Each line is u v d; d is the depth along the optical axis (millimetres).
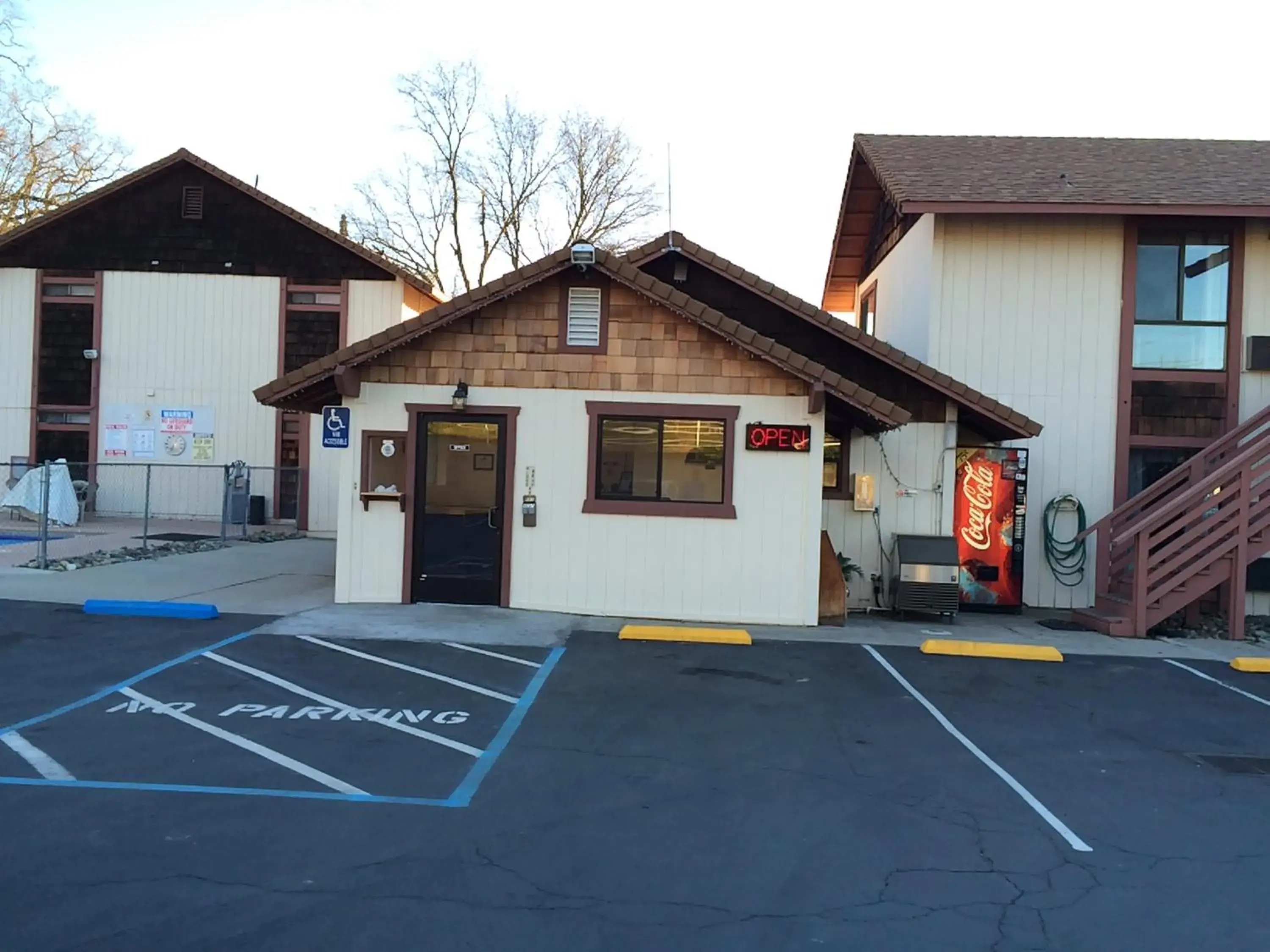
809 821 5852
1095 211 14633
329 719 7605
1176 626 13852
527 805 5938
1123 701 9266
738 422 12430
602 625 11805
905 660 10695
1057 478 15562
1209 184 15578
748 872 5082
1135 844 5668
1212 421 15516
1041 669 10539
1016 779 6797
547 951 4168
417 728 7469
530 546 12492
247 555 17953
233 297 23750
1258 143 18672
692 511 12414
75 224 23906
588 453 12453
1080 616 13812
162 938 4160
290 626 10961
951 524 14383
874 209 20016
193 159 23547
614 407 12438
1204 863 5410
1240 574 12922
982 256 15664
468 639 10641
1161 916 4723
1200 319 15594
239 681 8617
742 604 12414
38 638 10016
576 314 12508
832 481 14680
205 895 4578
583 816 5785
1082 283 15578
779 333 14875
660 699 8609
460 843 5305
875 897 4832
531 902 4629
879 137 18828
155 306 23812
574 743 7254
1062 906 4797
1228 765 7332
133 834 5262
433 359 12516
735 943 4301
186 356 23797
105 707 7723
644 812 5891
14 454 23859
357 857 5074
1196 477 14266
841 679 9656
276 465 23656
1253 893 5023
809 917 4586
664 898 4730
